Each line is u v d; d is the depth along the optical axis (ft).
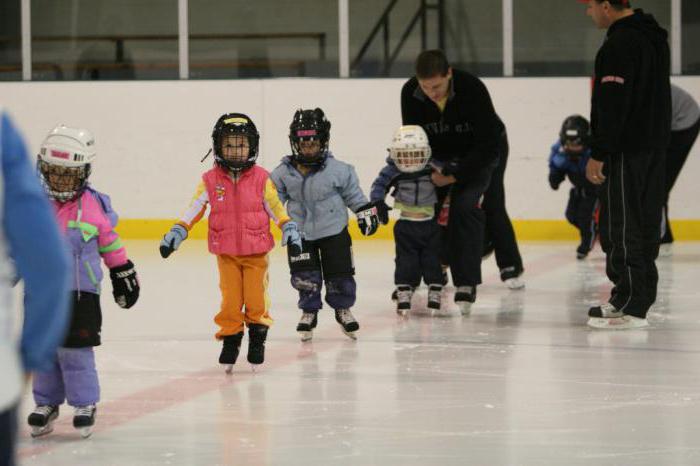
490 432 22.88
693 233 63.77
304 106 65.92
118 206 66.64
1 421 10.51
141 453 21.49
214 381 28.12
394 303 41.27
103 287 46.29
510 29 66.18
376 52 67.72
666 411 24.59
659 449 21.52
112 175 66.59
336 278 33.01
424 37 67.46
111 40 68.39
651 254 35.60
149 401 25.93
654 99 34.19
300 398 26.14
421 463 20.61
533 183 64.80
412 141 36.09
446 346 32.68
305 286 32.99
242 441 22.31
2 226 10.77
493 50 67.10
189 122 66.28
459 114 36.35
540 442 22.06
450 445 21.88
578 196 54.70
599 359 30.53
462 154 37.29
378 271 50.72
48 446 22.02
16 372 10.65
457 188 37.37
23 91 66.59
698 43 65.21
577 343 32.96
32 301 10.69
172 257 57.11
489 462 20.66
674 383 27.45
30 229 10.64
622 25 34.22
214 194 28.30
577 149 52.90
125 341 33.86
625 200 34.50
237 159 28.07
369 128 65.87
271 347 32.81
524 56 66.90
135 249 60.70
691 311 38.70
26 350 10.77
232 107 66.18
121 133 66.39
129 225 66.69
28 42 68.08
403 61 67.72
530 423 23.58
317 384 27.68
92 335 22.13
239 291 28.71
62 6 68.23
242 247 28.22
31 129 66.74
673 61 65.31
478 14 67.05
